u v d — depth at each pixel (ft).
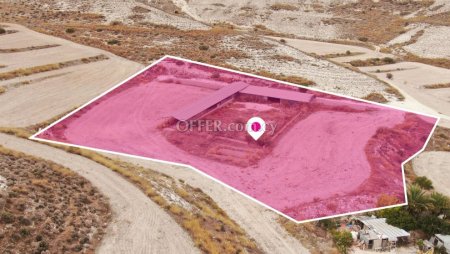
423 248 94.73
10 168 86.58
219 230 84.38
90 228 75.36
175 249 73.67
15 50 180.65
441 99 181.88
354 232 96.48
